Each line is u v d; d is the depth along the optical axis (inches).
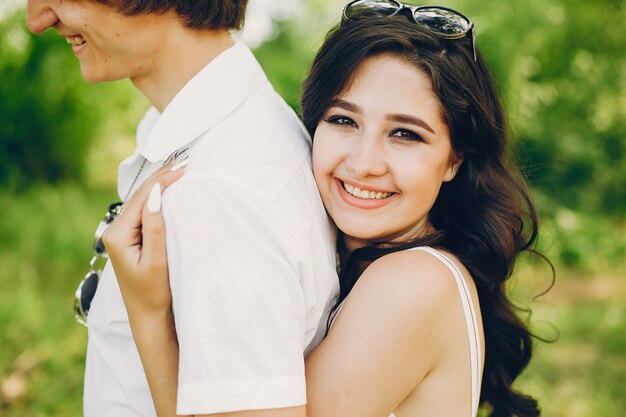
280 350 45.3
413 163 55.1
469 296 57.2
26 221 230.5
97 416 55.0
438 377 55.9
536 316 201.0
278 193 49.5
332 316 56.7
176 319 47.6
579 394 154.1
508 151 67.1
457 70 56.2
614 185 335.9
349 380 50.5
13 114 294.0
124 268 49.1
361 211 56.3
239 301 44.7
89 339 57.1
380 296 52.6
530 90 310.0
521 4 301.7
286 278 46.7
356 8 57.7
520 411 79.7
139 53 54.1
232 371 44.1
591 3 333.4
